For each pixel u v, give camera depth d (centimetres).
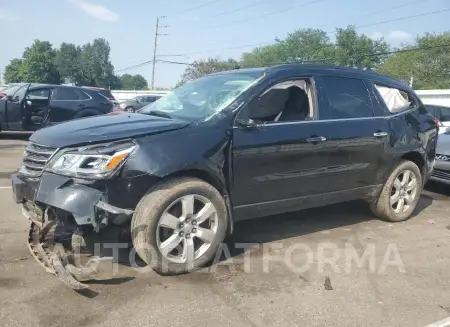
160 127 383
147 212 361
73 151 354
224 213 405
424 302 360
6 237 459
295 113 466
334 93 495
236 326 313
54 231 395
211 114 414
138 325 308
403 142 552
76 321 308
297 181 458
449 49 5062
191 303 341
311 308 342
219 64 5303
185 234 385
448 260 452
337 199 508
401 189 570
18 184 383
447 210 657
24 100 1209
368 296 366
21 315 312
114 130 372
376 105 535
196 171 392
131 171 355
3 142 1259
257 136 421
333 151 480
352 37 6281
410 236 523
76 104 1288
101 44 9412
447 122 1350
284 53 6944
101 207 342
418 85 5072
